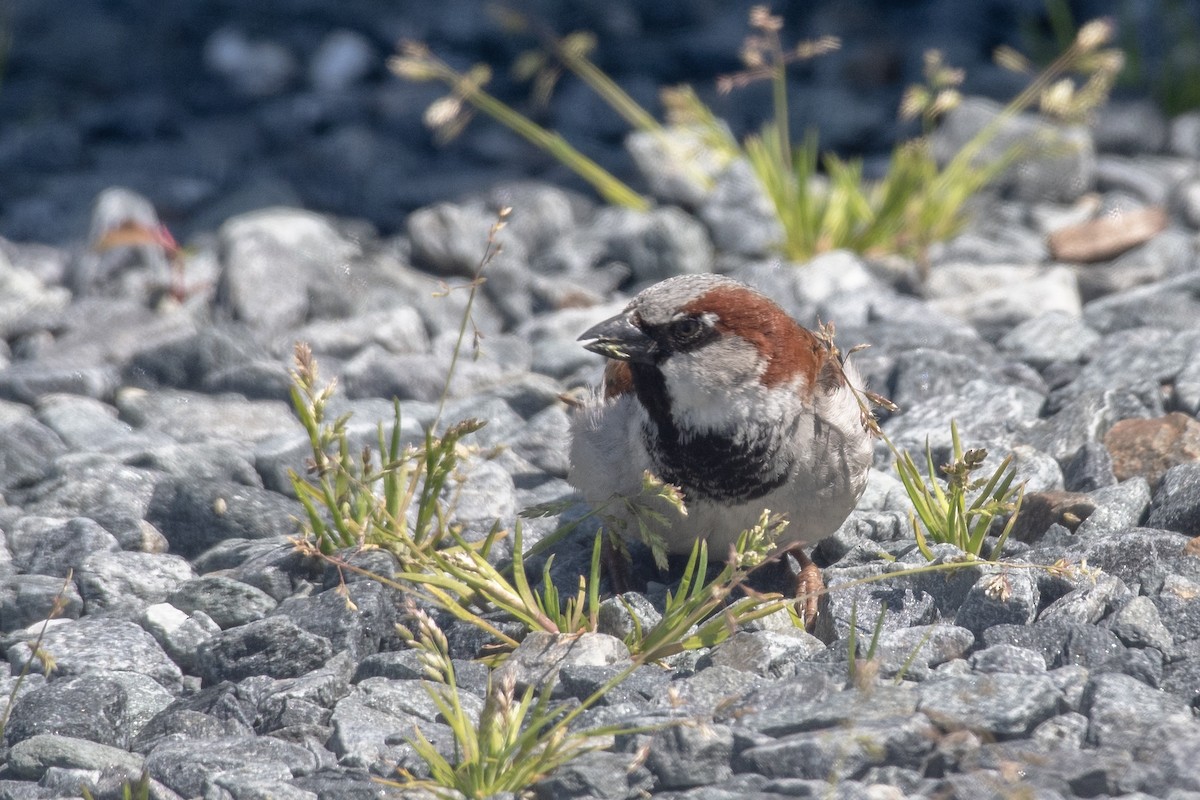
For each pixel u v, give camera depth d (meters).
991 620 6.51
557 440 9.16
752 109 15.69
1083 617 6.41
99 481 8.58
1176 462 8.02
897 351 10.06
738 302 6.87
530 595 6.82
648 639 6.47
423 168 14.97
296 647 6.68
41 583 7.60
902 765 5.37
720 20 18.08
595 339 6.93
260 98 17.02
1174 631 6.35
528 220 12.84
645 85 16.55
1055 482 8.11
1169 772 5.21
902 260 11.70
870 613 6.60
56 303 11.95
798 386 6.93
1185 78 14.78
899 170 12.07
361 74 17.38
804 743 5.40
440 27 18.22
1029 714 5.55
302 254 11.73
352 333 10.82
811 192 12.68
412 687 6.40
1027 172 13.27
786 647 6.35
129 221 11.73
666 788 5.52
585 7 18.56
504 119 12.84
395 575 6.98
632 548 7.87
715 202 12.70
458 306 11.54
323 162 15.08
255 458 8.95
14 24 19.31
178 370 10.41
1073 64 12.09
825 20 17.61
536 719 5.57
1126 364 9.39
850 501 7.14
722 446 6.93
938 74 12.13
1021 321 10.59
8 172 15.35
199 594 7.30
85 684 6.54
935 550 6.96
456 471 7.71
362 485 7.22
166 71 17.75
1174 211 12.49
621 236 12.21
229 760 5.85
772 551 7.32
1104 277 11.17
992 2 17.55
